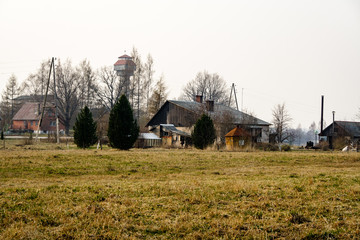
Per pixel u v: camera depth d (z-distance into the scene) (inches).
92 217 394.6
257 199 486.0
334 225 382.6
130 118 1574.8
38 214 402.0
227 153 1392.7
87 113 1674.5
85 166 885.8
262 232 361.1
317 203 468.8
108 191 530.0
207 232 358.3
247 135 1939.0
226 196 502.6
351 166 1067.9
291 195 511.5
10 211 410.0
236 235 354.9
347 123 3154.5
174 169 907.4
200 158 1147.9
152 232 362.0
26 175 751.1
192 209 435.2
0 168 814.5
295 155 1343.5
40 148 1528.1
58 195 493.0
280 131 2320.4
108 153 1219.9
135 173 824.9
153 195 506.6
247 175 789.2
